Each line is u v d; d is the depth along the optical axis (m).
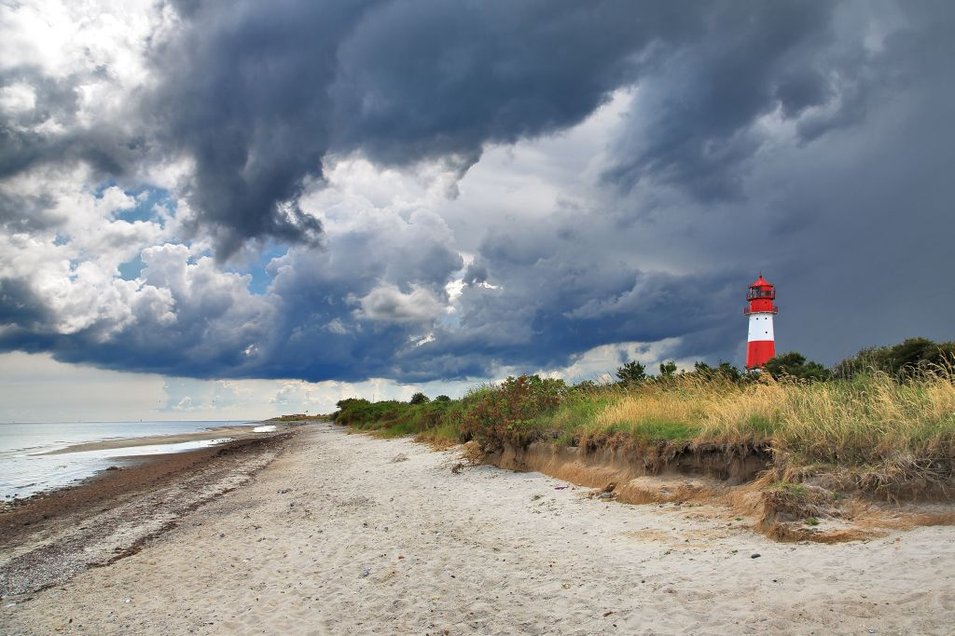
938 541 6.37
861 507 7.59
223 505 15.80
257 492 17.72
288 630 6.64
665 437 11.88
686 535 8.38
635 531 8.99
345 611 7.02
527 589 7.00
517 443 16.89
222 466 27.17
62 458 35.09
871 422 9.02
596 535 9.07
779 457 9.30
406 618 6.61
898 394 9.95
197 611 7.61
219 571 9.35
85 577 9.87
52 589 9.39
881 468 7.89
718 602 5.77
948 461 7.57
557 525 10.01
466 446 21.36
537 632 5.82
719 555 7.25
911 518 7.10
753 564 6.68
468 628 6.13
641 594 6.32
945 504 7.21
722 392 14.35
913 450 7.98
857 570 5.95
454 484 15.37
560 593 6.73
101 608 8.16
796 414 10.03
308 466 24.17
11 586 9.76
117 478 24.41
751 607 5.52
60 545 12.44
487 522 10.77
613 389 19.73
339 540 10.49
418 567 8.37
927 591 5.15
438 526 10.80
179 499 17.53
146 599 8.36
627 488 11.38
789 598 5.55
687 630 5.31
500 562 8.19
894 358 15.14
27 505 18.25
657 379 18.20
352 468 21.56
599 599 6.38
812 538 7.17
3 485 23.11
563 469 14.36
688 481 10.77
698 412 13.26
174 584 8.92
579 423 15.76
